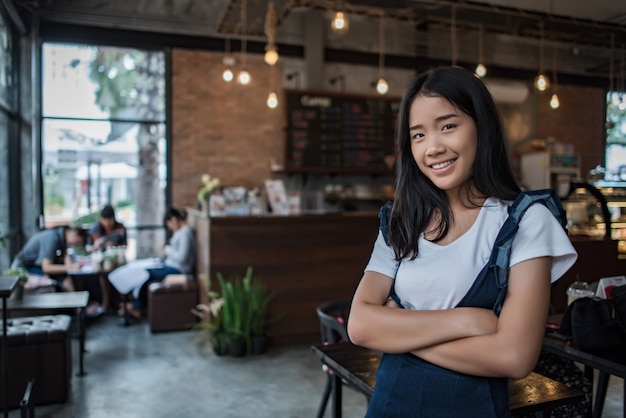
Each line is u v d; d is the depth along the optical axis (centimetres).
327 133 682
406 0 504
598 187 488
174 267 550
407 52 732
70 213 621
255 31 591
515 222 96
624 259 448
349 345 220
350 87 718
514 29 601
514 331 92
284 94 664
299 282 477
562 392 156
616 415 310
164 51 638
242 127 667
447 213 105
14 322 353
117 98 630
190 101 647
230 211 512
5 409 278
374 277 114
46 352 331
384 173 710
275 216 469
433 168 103
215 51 655
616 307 186
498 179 103
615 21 686
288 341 473
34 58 582
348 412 319
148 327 533
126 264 565
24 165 580
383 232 116
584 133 834
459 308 98
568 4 638
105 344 473
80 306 339
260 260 468
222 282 441
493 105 103
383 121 705
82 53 615
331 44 705
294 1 479
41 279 486
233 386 366
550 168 734
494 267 96
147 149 643
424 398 100
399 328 102
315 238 482
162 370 400
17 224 576
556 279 97
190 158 649
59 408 327
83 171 623
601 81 836
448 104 101
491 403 96
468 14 550
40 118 599
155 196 648
